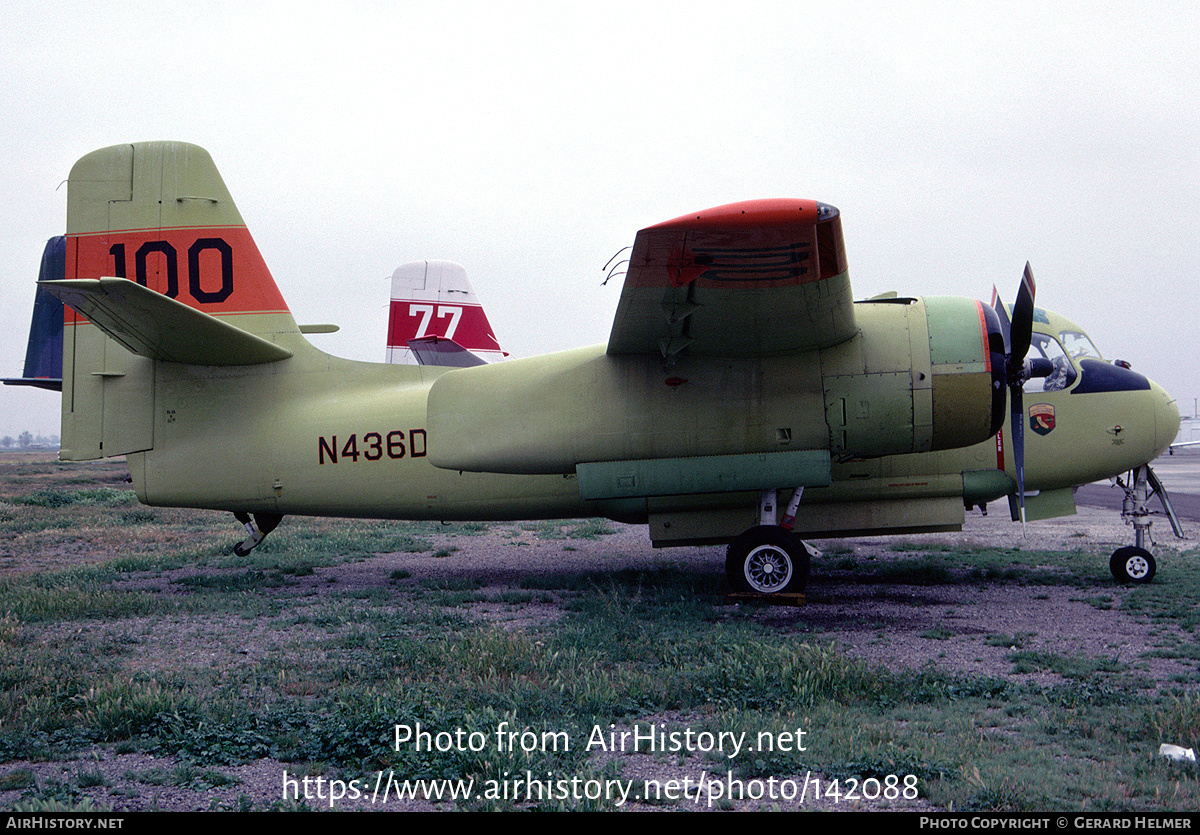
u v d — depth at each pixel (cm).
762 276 727
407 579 1100
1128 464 987
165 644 732
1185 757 439
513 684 579
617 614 819
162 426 1043
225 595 963
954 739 473
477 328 2320
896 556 1229
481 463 917
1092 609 844
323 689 587
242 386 1048
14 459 9681
